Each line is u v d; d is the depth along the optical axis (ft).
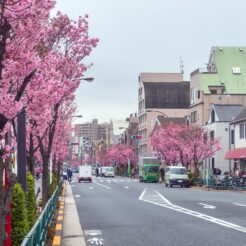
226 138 239.09
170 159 258.57
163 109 429.38
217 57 294.05
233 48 300.81
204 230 62.44
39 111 31.58
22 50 26.53
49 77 31.65
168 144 248.11
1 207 24.06
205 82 276.62
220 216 79.41
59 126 88.69
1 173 24.17
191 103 288.30
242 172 187.01
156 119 385.29
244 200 117.19
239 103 274.57
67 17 54.34
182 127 244.22
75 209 95.14
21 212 35.73
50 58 31.45
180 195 141.59
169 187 202.90
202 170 249.96
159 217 79.20
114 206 102.58
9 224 30.37
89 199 125.49
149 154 408.26
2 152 24.26
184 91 439.22
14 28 25.68
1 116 25.63
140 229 64.18
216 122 238.89
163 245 50.85
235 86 279.69
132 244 51.60
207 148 223.92
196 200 118.62
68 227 66.59
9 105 25.38
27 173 47.83
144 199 124.67
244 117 207.82
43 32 27.66
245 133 209.87
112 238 56.08
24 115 43.88
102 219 76.84
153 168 269.03
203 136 229.04
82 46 57.88
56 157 143.23
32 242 25.20
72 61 56.49
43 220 39.52
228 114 242.17
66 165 370.94
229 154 215.31
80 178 267.39
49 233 52.85
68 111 122.52
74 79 57.41
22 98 30.01
